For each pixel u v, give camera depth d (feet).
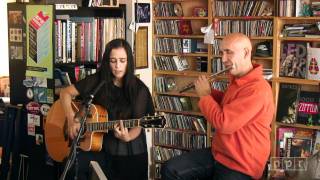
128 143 10.76
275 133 13.74
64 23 12.59
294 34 13.23
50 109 11.99
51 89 12.23
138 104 10.68
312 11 12.95
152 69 15.90
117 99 10.78
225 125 9.45
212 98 9.91
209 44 14.60
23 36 12.64
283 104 13.65
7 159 13.10
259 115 9.65
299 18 13.03
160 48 15.72
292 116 13.51
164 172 10.52
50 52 12.11
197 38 15.11
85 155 10.78
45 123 12.05
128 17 14.75
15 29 12.78
